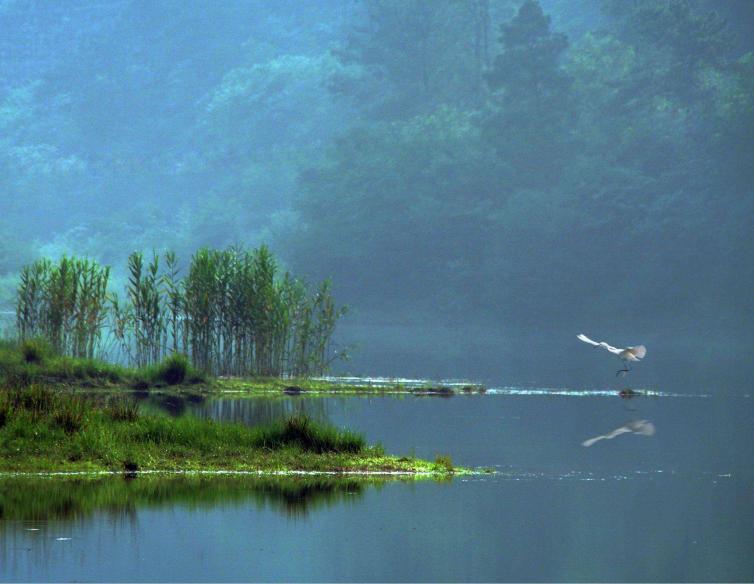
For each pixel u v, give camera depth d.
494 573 35.28
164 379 91.00
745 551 38.50
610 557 37.62
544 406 84.56
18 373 86.62
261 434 56.47
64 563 34.94
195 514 42.44
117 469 50.66
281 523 41.41
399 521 42.22
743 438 66.88
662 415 78.75
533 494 48.38
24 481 47.38
